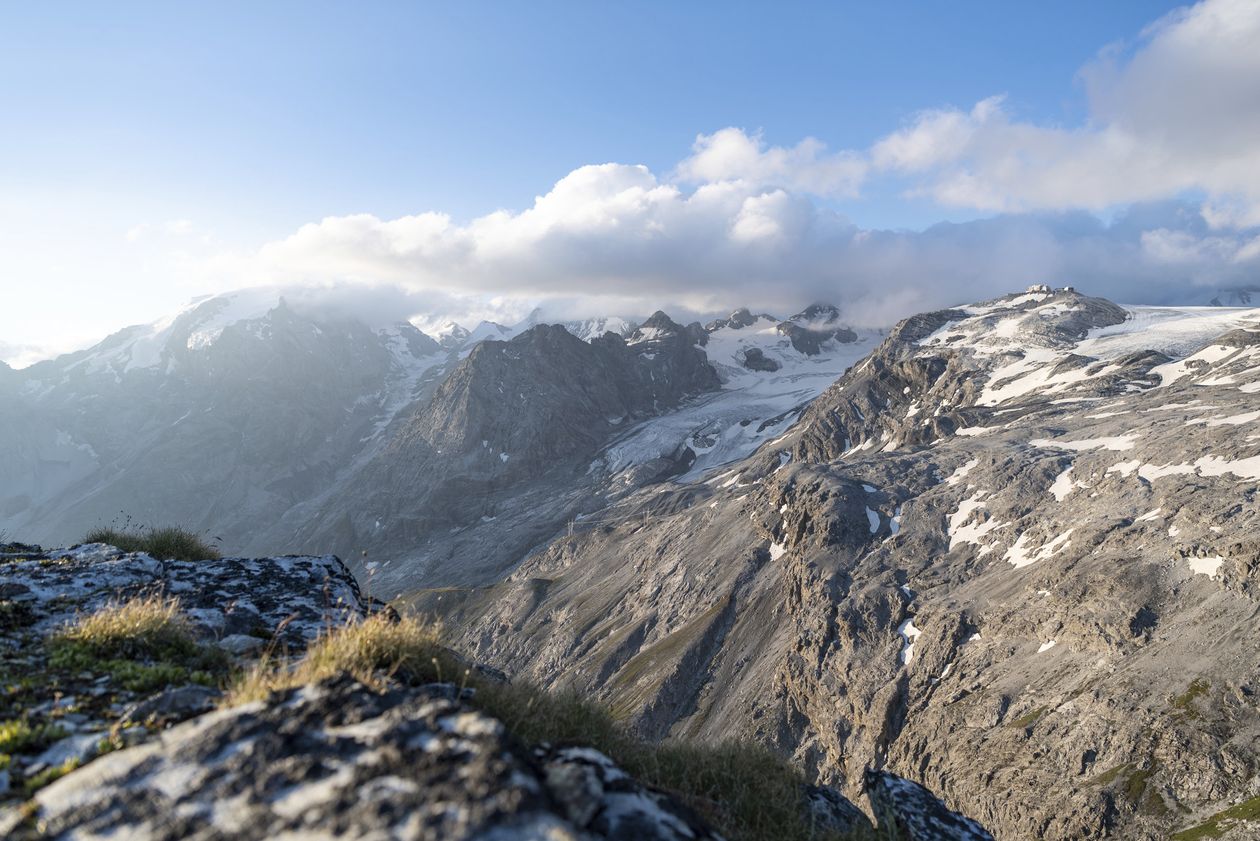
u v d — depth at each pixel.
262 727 5.21
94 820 4.41
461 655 9.55
